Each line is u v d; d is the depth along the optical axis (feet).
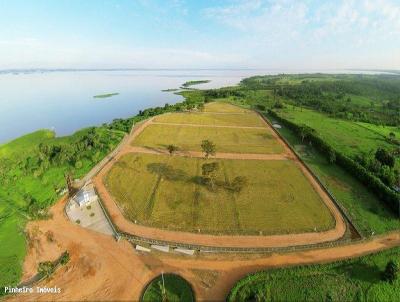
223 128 375.66
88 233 164.25
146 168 246.06
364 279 128.98
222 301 120.67
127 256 146.00
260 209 184.24
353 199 195.42
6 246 156.66
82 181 225.97
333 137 325.62
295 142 318.04
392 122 398.42
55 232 166.09
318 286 125.29
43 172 231.30
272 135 346.54
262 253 146.61
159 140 322.14
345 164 239.71
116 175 234.17
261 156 276.41
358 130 357.82
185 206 187.42
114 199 198.70
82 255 147.43
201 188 210.79
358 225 167.84
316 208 186.09
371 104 558.56
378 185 195.21
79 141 289.33
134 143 311.27
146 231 163.73
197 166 249.96
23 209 191.31
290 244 152.35
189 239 156.35
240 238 157.07
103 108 584.81
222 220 172.76
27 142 296.71
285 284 125.90
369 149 286.46
